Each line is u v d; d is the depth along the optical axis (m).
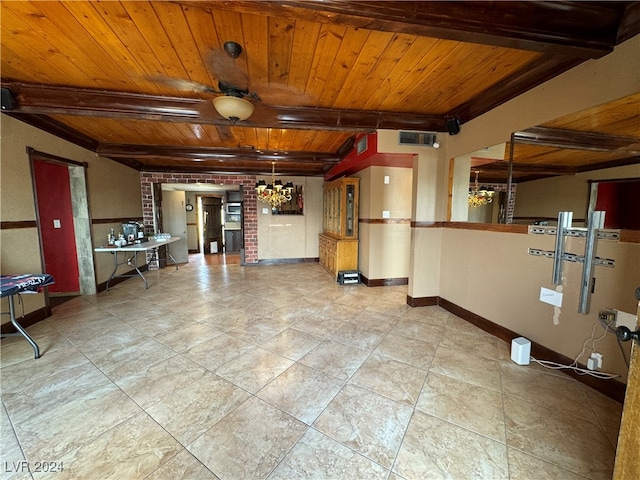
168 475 1.31
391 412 1.73
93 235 4.32
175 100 2.71
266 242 6.83
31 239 3.11
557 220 2.14
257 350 2.51
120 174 5.19
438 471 1.33
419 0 1.40
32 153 3.15
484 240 2.89
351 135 3.97
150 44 1.88
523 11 1.50
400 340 2.71
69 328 2.99
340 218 5.12
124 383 2.02
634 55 1.57
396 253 4.80
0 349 2.52
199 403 1.80
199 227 9.22
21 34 1.76
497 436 1.54
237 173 6.52
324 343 2.65
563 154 2.08
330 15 1.38
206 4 1.30
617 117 1.73
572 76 1.94
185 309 3.60
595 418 1.67
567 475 1.31
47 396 1.87
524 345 2.24
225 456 1.41
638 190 1.66
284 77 2.33
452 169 3.32
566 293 2.10
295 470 1.34
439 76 2.31
